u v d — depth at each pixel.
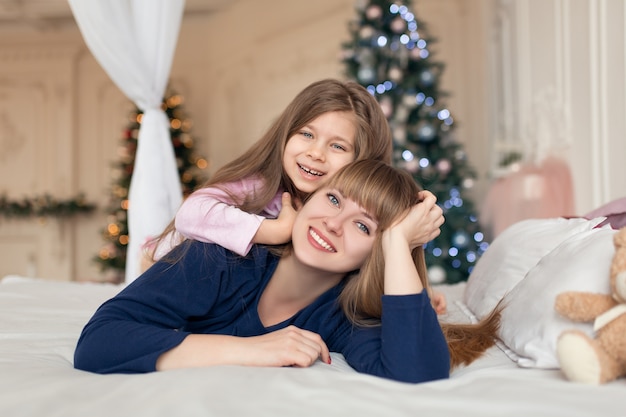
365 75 4.07
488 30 4.79
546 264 1.27
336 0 5.43
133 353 1.07
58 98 6.95
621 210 1.64
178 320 1.21
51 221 6.80
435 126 4.16
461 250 4.02
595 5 2.84
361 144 1.57
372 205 1.19
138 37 2.76
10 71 6.96
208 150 6.84
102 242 6.90
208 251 1.28
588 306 1.00
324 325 1.33
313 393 0.87
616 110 2.65
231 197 1.46
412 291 1.12
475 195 5.00
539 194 3.34
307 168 1.51
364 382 0.95
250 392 0.87
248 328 1.29
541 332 1.11
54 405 0.85
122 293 1.20
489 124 4.82
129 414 0.80
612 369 0.95
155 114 2.81
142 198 2.73
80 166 6.96
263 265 1.31
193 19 6.88
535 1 3.72
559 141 3.31
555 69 3.39
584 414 0.80
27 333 1.44
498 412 0.81
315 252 1.21
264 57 6.20
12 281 2.53
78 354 1.11
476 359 1.23
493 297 1.58
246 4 6.38
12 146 6.94
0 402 0.87
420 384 0.98
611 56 2.69
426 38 4.32
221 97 6.71
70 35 6.89
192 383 0.91
